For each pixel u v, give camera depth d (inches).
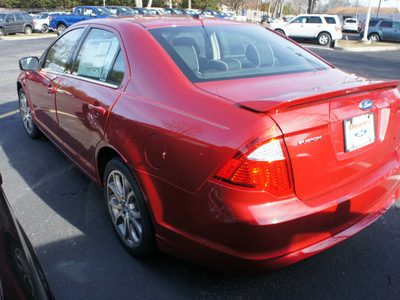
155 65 94.4
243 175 68.4
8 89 316.2
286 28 842.8
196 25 114.3
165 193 82.2
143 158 86.6
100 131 102.8
